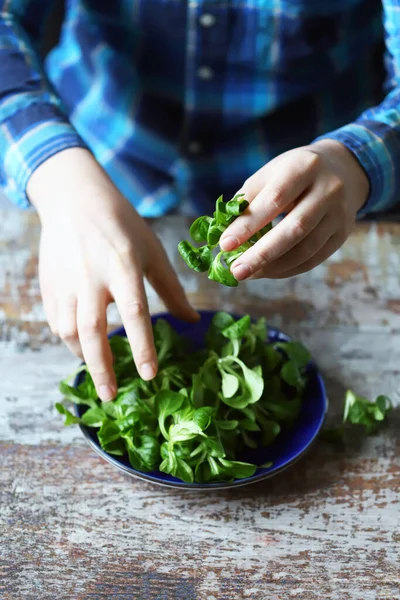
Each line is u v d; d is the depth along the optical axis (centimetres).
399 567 65
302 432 70
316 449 72
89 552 65
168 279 74
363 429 74
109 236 70
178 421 67
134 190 102
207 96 95
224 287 86
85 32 98
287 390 74
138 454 67
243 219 64
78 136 78
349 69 98
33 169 76
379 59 100
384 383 77
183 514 68
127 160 102
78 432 73
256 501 69
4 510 68
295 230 64
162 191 102
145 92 97
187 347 77
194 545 66
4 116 79
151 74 95
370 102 101
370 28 96
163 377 71
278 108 96
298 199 67
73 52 103
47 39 123
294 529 67
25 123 78
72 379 76
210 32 90
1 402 75
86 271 70
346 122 100
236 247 63
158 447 67
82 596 63
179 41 91
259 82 94
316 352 80
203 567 65
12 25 86
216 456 66
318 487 70
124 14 91
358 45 96
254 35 90
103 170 75
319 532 67
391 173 75
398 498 69
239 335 72
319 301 85
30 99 79
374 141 74
